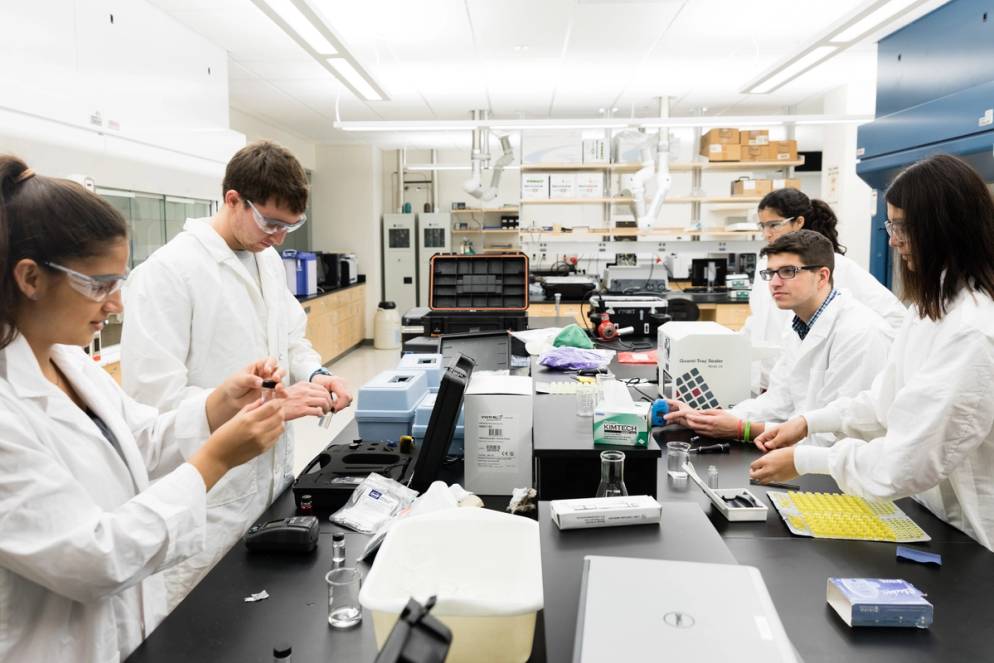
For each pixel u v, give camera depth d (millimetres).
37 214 783
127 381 1491
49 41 2566
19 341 862
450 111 6367
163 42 3459
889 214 1305
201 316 1576
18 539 760
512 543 866
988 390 1134
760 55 4551
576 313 5375
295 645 919
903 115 2990
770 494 1366
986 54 2676
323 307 6352
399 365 2066
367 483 1380
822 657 829
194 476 921
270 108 5914
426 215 8078
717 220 8555
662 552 926
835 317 1842
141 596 1061
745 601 690
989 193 1186
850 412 1508
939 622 905
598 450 1273
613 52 4473
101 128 2396
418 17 3762
